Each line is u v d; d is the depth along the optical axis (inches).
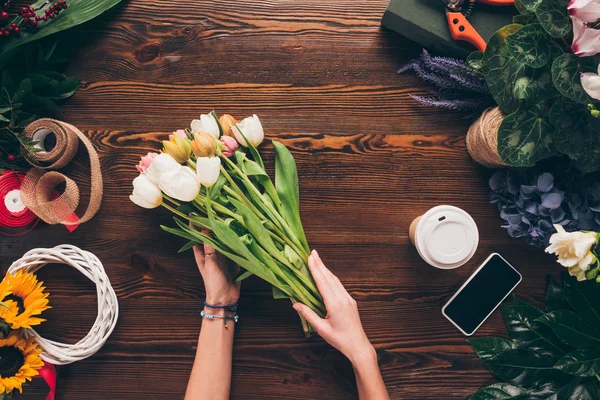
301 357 45.3
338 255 45.2
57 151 43.4
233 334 44.4
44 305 42.1
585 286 42.7
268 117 45.1
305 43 44.9
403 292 45.2
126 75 45.4
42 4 43.8
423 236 42.4
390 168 45.1
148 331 45.4
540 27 36.6
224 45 45.1
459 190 45.1
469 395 45.1
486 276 44.4
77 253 44.3
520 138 38.8
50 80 44.8
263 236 40.0
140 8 45.3
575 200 41.5
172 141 38.9
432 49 44.1
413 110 45.0
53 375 43.8
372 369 40.3
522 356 43.8
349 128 45.0
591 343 41.7
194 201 40.0
